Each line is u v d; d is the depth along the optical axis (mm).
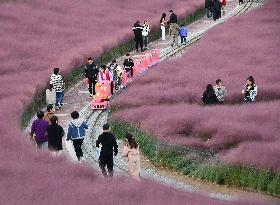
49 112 36969
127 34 71438
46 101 48562
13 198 24969
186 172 36406
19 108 43812
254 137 37062
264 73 53375
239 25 75375
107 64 64875
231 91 47938
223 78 52031
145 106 45875
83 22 76125
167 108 44156
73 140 34750
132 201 25562
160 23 76875
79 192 26250
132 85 53094
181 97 47594
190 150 37438
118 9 84312
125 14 82062
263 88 48406
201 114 41219
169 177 35906
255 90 45688
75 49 64062
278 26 73812
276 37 68312
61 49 63938
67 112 48250
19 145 33281
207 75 53156
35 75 53469
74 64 59750
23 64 57500
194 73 54031
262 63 57188
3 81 51344
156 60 62250
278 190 32656
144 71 57719
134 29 68500
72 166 30203
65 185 27125
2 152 31859
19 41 64938
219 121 39375
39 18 74312
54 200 24984
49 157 31484
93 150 39000
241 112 41312
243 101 47094
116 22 77875
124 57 68188
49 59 60031
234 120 39719
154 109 44094
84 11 80938
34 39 66625
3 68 55719
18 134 35594
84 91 55562
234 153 35000
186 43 70812
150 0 90375
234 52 61812
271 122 39312
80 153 35031
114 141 31859
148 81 53031
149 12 84312
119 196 26219
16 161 30438
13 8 75875
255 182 33469
